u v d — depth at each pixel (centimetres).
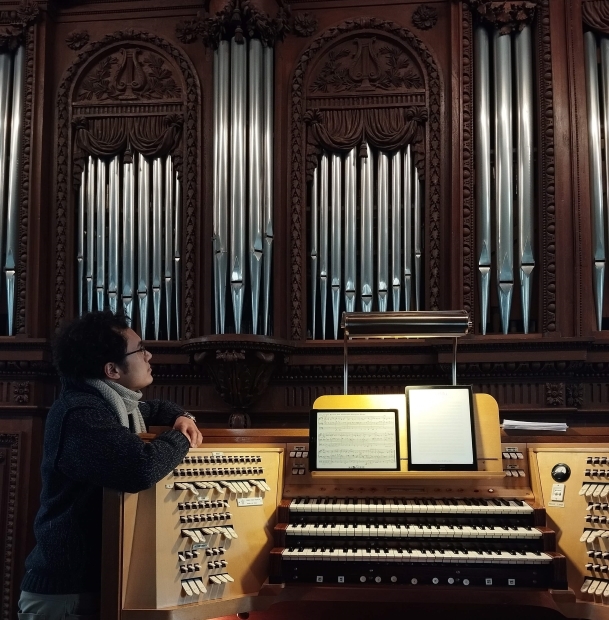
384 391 475
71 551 271
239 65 493
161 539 289
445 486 336
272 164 493
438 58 495
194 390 489
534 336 455
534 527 316
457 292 468
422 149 490
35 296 489
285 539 314
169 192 502
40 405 482
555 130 472
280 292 485
